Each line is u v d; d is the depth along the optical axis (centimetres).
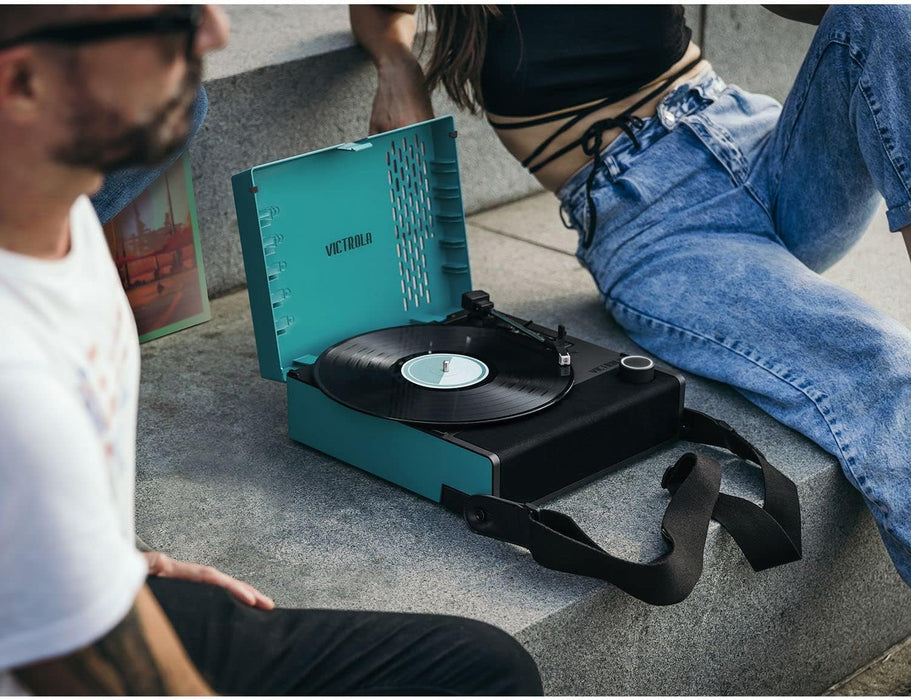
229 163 206
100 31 63
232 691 91
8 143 66
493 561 133
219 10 71
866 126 154
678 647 139
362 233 166
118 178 152
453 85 184
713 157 182
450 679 92
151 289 192
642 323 179
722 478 149
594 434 143
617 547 133
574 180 188
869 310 160
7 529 63
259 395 177
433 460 139
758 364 163
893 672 172
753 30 281
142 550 108
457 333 160
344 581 129
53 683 68
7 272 67
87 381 72
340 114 219
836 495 154
